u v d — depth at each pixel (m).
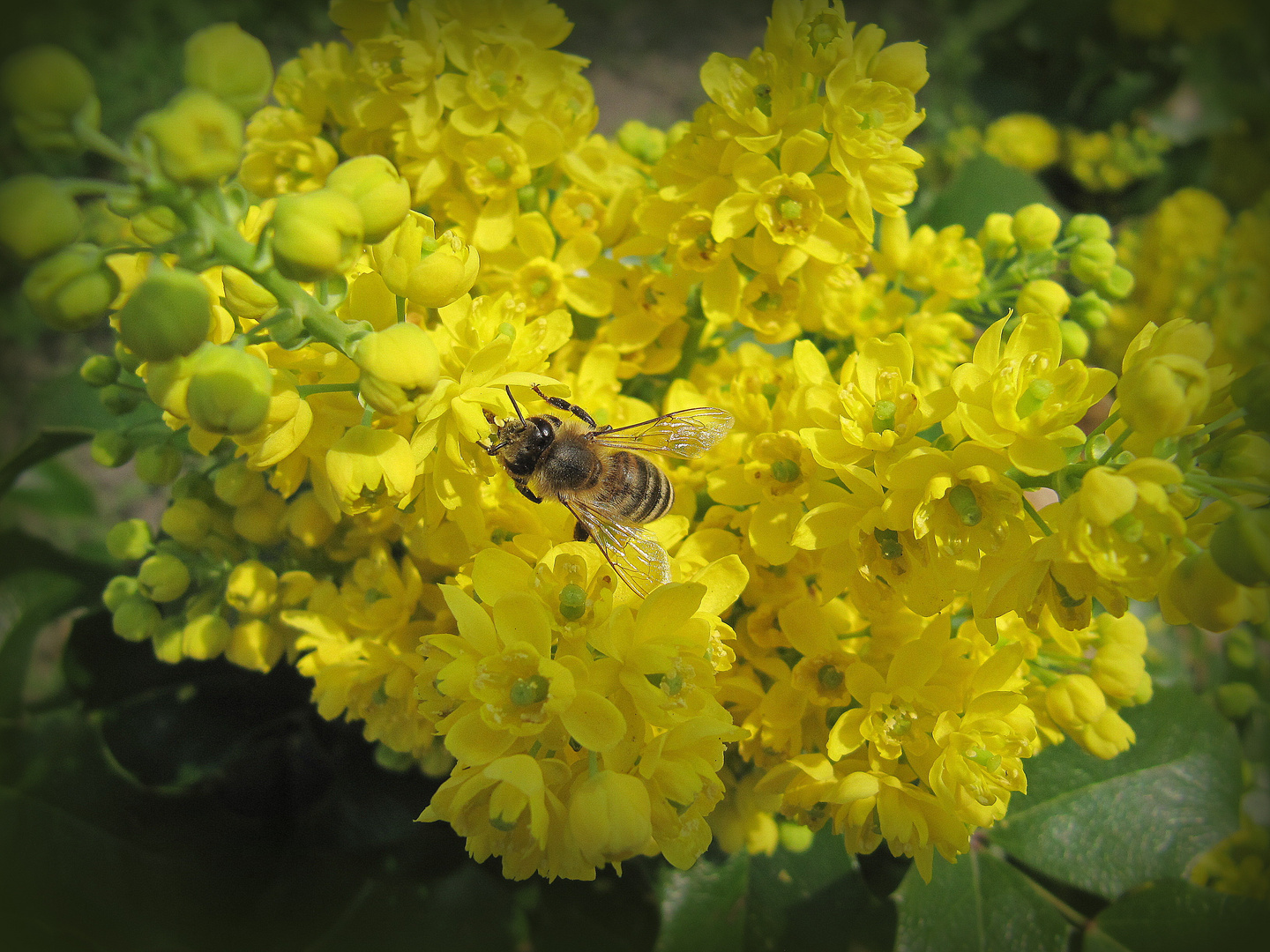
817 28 0.05
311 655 0.05
